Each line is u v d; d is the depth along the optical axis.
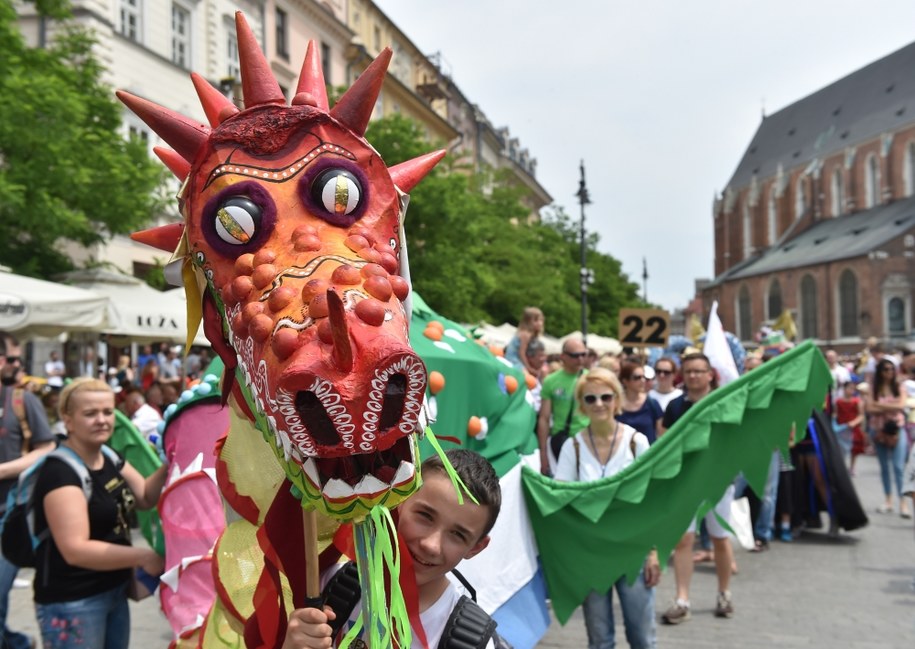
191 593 2.86
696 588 6.54
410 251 20.53
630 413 6.34
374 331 1.30
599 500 3.50
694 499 3.56
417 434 1.39
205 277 1.67
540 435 6.29
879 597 6.21
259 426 1.58
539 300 28.95
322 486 1.35
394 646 1.68
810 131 76.38
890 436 9.62
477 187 30.70
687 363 6.02
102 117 13.07
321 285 1.38
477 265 23.03
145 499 3.59
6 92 10.41
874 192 67.69
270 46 26.45
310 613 1.54
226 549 2.14
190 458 3.06
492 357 3.80
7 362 5.46
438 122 41.91
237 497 2.11
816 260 65.12
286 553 1.73
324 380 1.24
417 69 41.72
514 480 3.51
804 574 6.95
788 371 3.61
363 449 1.26
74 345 12.54
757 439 3.60
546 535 3.60
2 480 4.49
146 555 3.04
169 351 15.54
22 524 3.21
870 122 68.81
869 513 9.85
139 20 20.33
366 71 1.70
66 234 12.06
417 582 1.86
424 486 1.84
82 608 3.11
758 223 79.69
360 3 34.34
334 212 1.60
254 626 1.83
